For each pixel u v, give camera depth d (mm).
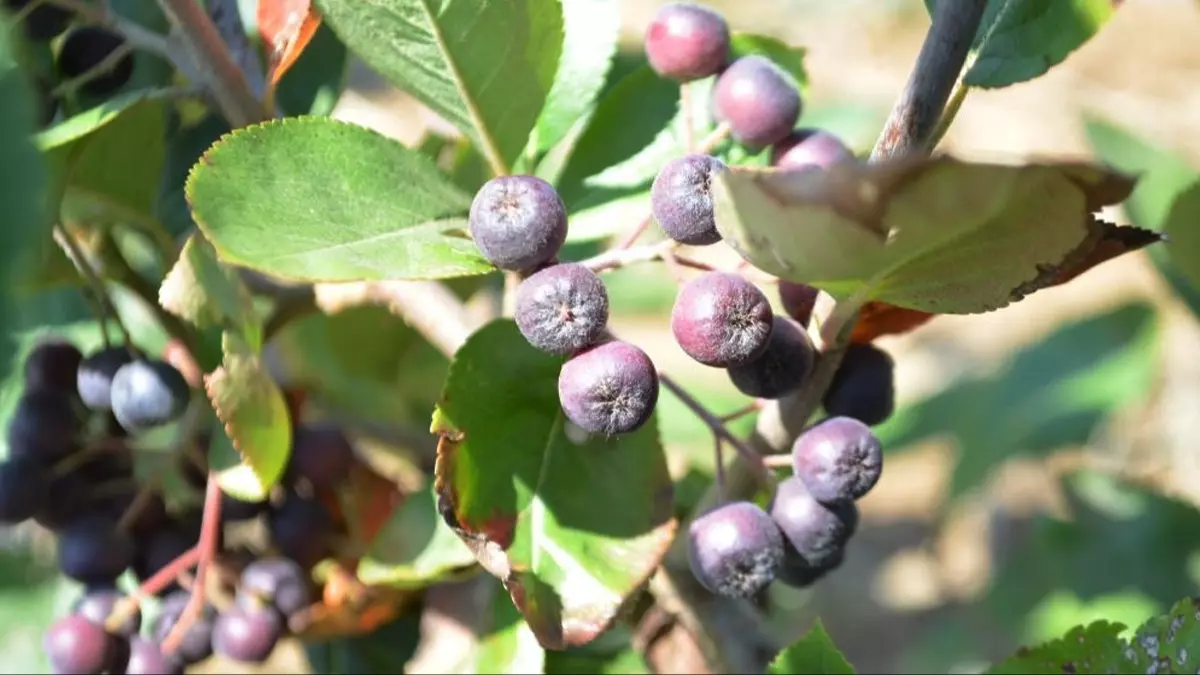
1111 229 160
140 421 213
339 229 159
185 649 222
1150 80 719
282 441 207
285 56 192
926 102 158
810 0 810
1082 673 195
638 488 186
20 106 125
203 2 228
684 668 232
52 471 225
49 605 282
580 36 221
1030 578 353
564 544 183
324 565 240
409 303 240
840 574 484
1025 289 147
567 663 230
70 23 206
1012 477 440
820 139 200
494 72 181
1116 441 422
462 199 170
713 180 146
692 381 323
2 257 120
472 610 255
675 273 163
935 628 415
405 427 315
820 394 184
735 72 198
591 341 156
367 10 174
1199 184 231
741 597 181
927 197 133
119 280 231
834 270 146
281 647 280
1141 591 324
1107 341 347
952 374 491
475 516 179
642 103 231
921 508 508
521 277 164
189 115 246
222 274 195
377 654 257
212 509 214
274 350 306
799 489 183
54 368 227
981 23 173
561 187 231
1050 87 709
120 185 221
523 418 185
